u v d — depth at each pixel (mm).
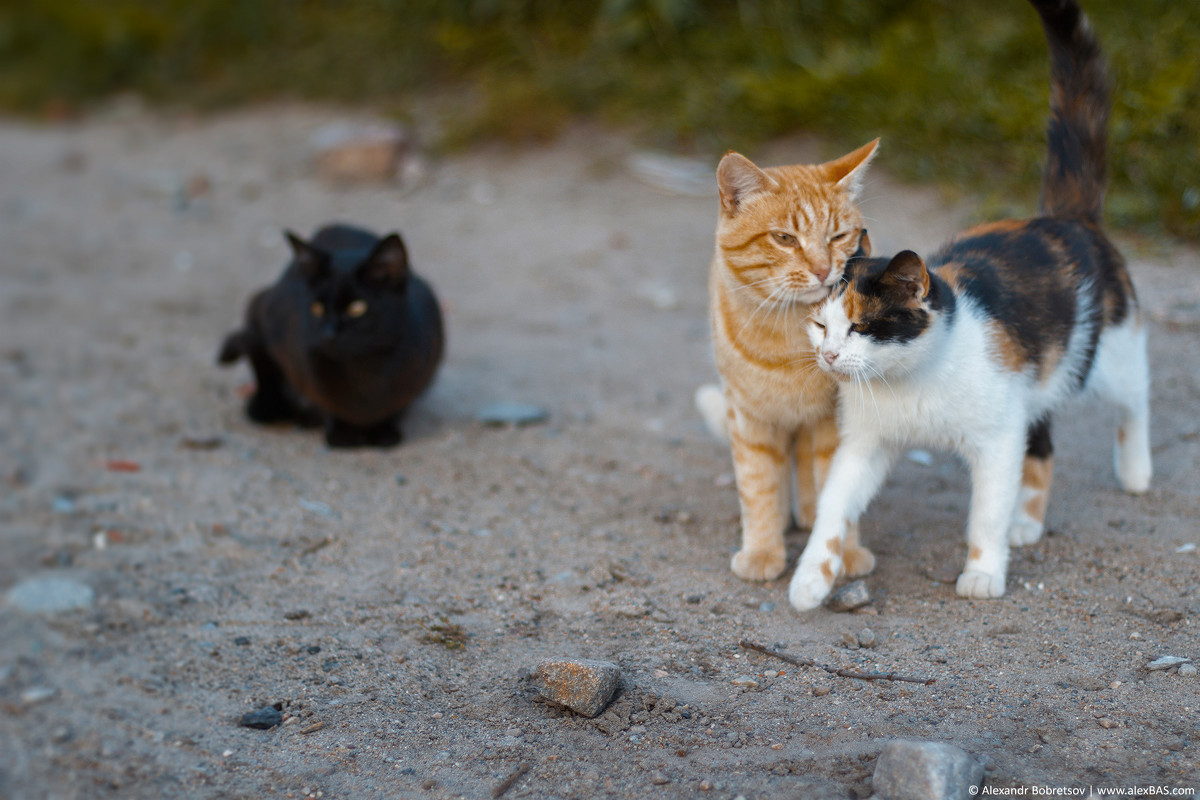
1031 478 3521
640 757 2592
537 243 7316
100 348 6207
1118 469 3816
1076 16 3719
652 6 8961
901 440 3201
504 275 6910
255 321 4910
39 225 8711
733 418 3531
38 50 13477
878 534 3721
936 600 3244
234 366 5855
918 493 4023
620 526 3939
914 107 7250
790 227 3299
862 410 3145
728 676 2914
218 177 9406
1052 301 3260
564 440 4750
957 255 3352
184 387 5590
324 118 10242
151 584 3670
